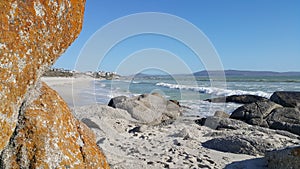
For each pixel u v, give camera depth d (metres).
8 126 1.68
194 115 12.98
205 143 7.06
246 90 30.02
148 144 6.95
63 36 1.92
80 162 1.96
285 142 7.31
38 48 1.77
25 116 1.83
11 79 1.63
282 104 13.23
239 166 5.41
